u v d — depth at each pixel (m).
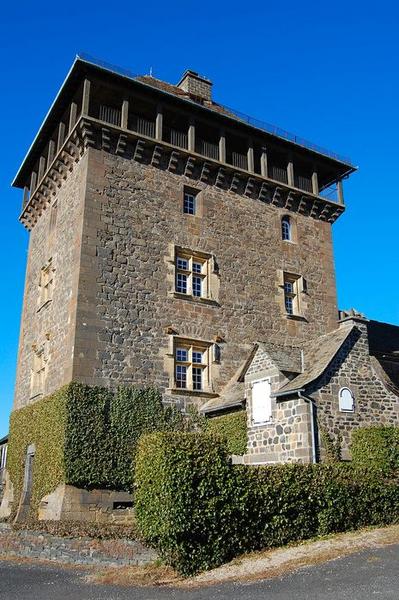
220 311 23.98
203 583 11.79
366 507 15.50
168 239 23.47
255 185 26.78
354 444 17.80
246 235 25.98
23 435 23.22
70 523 16.52
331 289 28.09
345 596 9.56
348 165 29.62
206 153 26.08
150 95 24.08
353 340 19.47
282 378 18.72
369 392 18.97
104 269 21.36
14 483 23.45
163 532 12.91
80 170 22.92
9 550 16.27
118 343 20.77
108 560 14.48
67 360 20.09
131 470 19.38
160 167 24.31
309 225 28.53
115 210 22.41
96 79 22.80
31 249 28.70
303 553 13.02
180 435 13.86
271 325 25.34
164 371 21.55
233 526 13.37
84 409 19.23
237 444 19.86
